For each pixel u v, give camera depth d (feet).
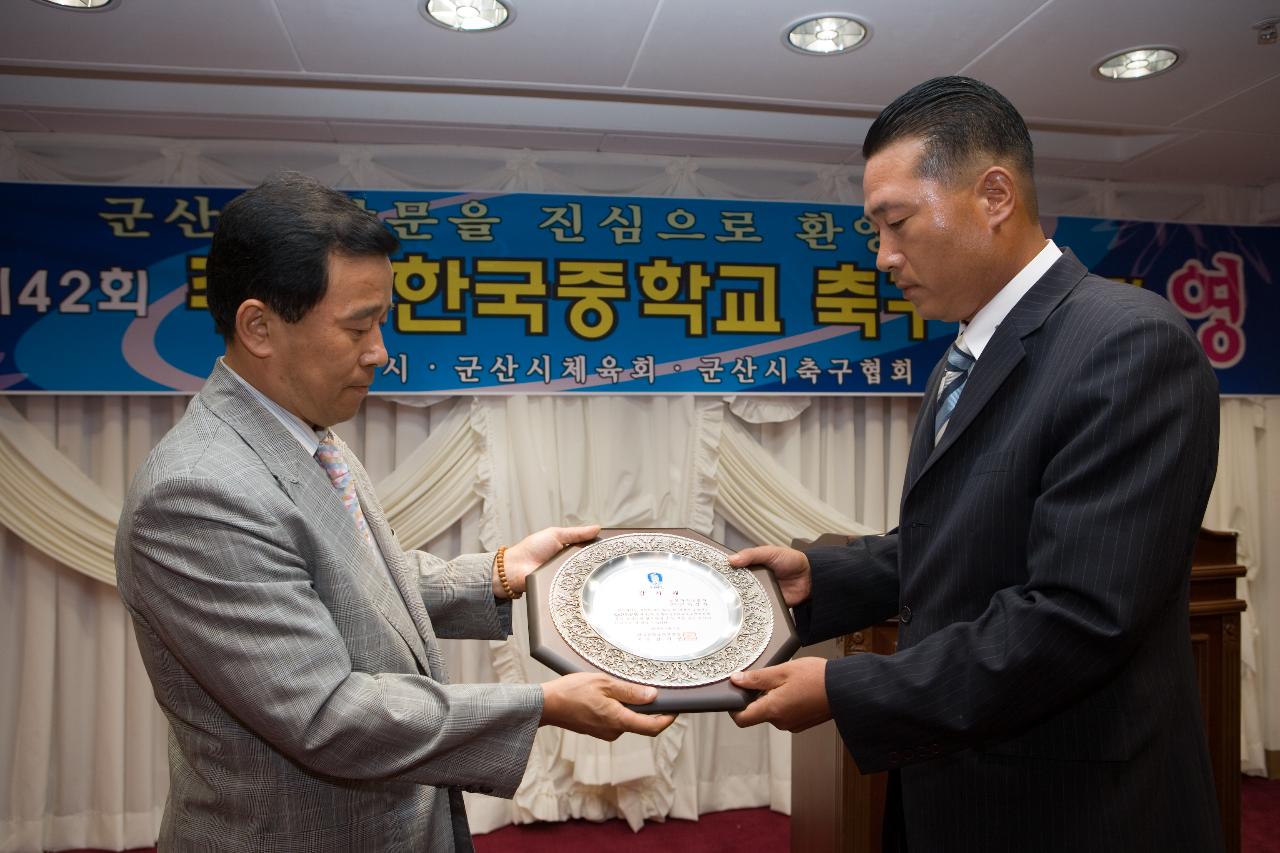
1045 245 4.06
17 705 9.80
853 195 11.03
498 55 8.16
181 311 9.54
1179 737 3.79
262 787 3.49
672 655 4.03
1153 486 3.30
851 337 10.77
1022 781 3.68
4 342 9.27
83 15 7.33
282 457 3.58
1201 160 10.95
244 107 8.95
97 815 9.82
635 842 9.93
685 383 10.42
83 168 9.62
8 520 9.42
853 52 8.11
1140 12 7.34
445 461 10.14
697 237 10.43
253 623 3.22
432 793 3.92
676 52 8.12
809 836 7.70
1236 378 11.65
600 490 10.36
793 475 11.05
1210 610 7.20
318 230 3.38
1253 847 9.89
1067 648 3.32
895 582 5.00
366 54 8.11
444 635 4.90
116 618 9.79
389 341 9.86
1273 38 7.74
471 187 10.21
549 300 10.13
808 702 3.71
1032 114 9.60
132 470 9.78
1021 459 3.67
